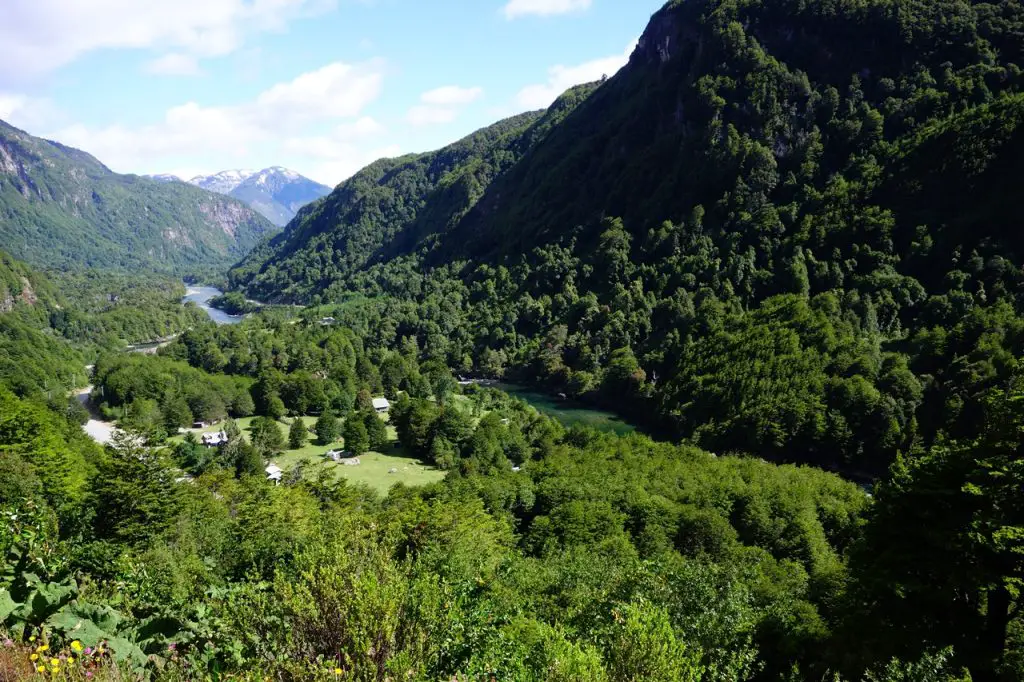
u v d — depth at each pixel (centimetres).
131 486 3325
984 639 1562
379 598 802
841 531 5475
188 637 862
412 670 758
